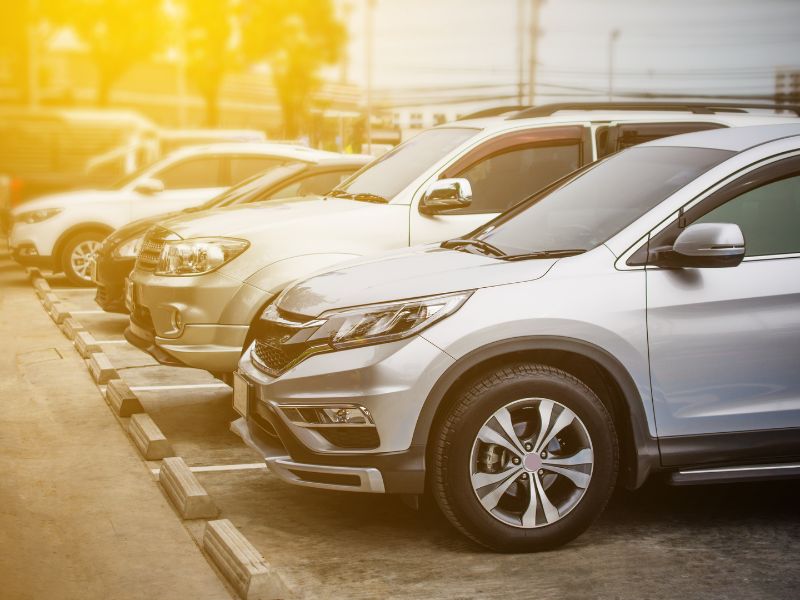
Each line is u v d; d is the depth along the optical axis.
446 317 6.14
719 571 6.09
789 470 6.51
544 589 5.82
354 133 24.56
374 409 6.09
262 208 9.88
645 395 6.30
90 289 18.64
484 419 6.10
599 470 6.26
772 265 6.44
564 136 9.80
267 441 6.70
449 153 9.52
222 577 5.92
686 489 7.57
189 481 7.11
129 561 6.13
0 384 10.80
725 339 6.34
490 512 6.18
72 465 8.02
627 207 6.76
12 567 5.99
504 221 7.55
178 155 18.70
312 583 5.91
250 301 8.79
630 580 5.95
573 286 6.24
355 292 6.44
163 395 10.55
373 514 7.05
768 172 6.59
